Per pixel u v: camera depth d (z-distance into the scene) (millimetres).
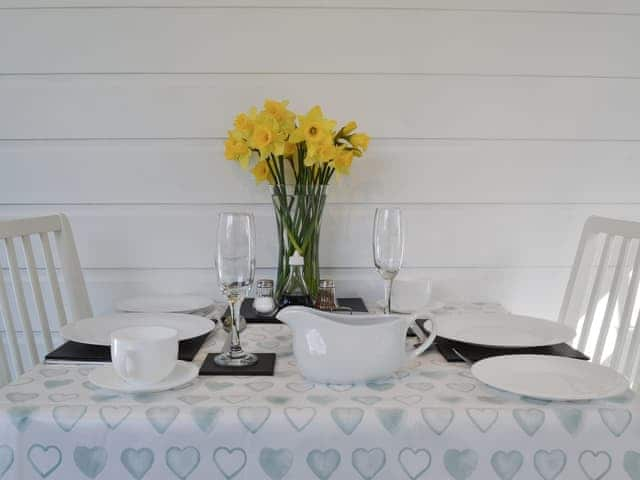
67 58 1370
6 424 662
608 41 1417
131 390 707
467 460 666
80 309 1274
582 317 1515
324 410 668
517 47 1405
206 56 1377
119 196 1417
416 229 1450
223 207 1427
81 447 662
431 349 939
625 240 1202
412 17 1381
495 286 1478
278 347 946
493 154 1436
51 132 1395
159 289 1445
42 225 1193
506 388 699
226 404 686
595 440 667
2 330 1450
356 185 1428
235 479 666
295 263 1155
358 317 811
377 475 667
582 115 1438
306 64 1385
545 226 1466
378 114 1408
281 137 1103
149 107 1390
